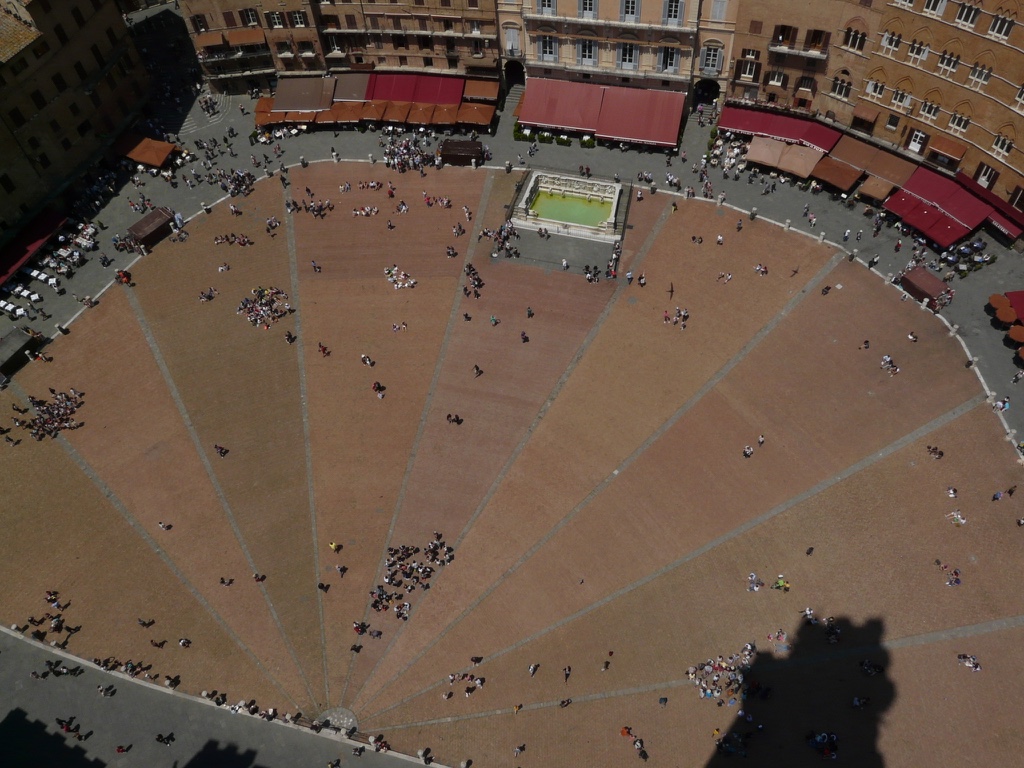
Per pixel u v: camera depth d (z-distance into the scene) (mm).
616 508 82188
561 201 108438
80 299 100250
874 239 98188
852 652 72062
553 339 94312
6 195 99875
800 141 103938
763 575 76750
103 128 110312
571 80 111688
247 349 95875
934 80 91375
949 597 73875
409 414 90125
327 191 109562
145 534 83625
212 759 71562
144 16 134000
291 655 76250
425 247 103250
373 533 82562
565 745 69750
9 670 76375
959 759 66438
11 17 97312
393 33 111500
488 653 75000
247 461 87812
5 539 83562
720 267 98125
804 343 91062
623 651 73875
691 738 69000
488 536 81562
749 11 97438
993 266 93875
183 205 108938
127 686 75188
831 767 66688
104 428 90562
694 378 90000
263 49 115500
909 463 81625
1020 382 85188
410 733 71688
